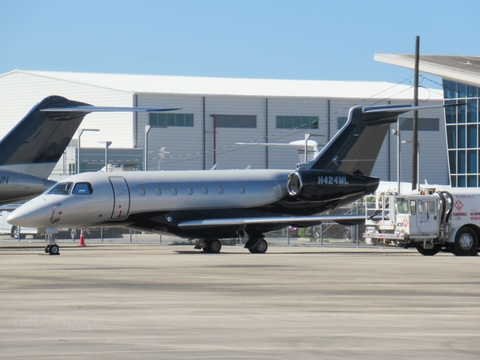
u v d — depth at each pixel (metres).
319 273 52.06
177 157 196.38
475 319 30.56
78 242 119.62
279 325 28.72
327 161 90.12
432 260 68.19
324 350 23.88
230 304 34.78
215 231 83.81
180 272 52.50
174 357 22.69
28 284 43.56
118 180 81.06
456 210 80.00
